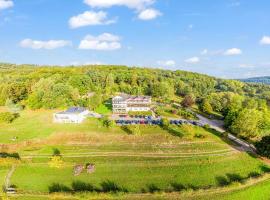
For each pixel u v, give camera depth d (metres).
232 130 150.00
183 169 114.50
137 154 124.56
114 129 146.50
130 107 181.38
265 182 109.94
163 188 103.38
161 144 132.00
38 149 129.25
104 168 114.94
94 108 183.88
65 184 105.94
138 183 106.19
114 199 97.62
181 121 160.38
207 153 126.31
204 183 106.94
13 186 104.38
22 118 169.75
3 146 132.50
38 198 98.38
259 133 150.38
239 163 121.12
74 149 128.62
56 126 151.62
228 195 100.56
